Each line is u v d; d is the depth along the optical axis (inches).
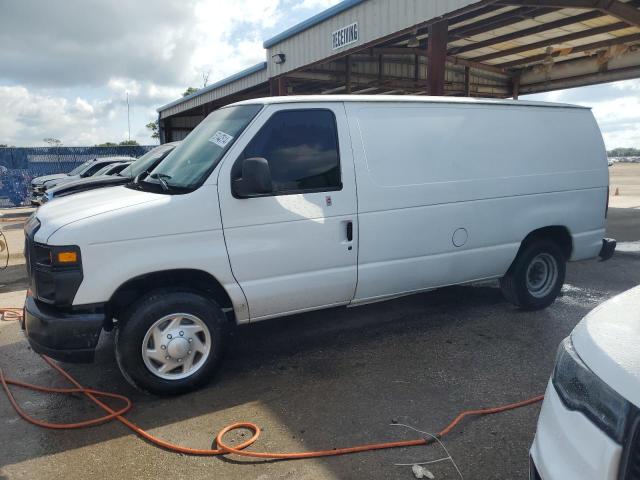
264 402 149.0
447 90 617.3
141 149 1037.8
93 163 614.5
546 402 85.2
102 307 142.6
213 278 156.9
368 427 134.2
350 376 164.6
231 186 154.0
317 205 165.5
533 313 223.8
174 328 151.1
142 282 151.6
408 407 144.1
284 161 162.4
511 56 580.1
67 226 139.0
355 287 176.4
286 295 164.6
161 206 146.0
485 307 232.5
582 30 475.8
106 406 147.5
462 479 112.9
